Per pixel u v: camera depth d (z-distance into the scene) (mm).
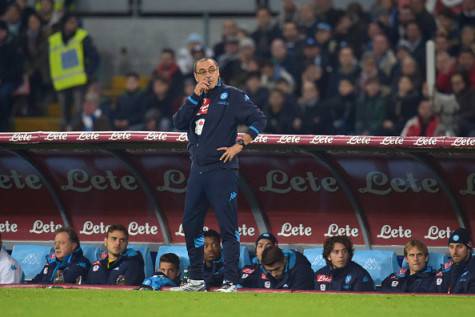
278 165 43344
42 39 75250
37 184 45625
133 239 45125
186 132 39594
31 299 33844
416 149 39188
